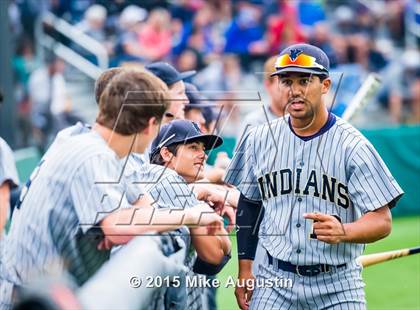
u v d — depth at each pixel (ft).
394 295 54.60
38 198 28.68
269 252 33.14
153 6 108.78
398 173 81.56
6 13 81.82
